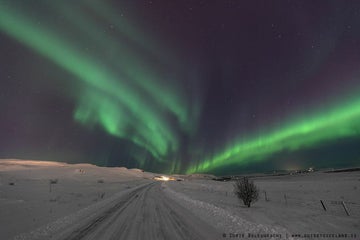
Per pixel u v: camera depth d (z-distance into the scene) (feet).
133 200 57.16
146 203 50.01
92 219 30.73
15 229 25.00
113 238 20.97
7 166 303.89
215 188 113.19
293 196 63.82
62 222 28.53
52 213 35.58
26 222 28.66
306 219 28.32
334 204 44.86
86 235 22.17
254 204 47.06
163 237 20.86
